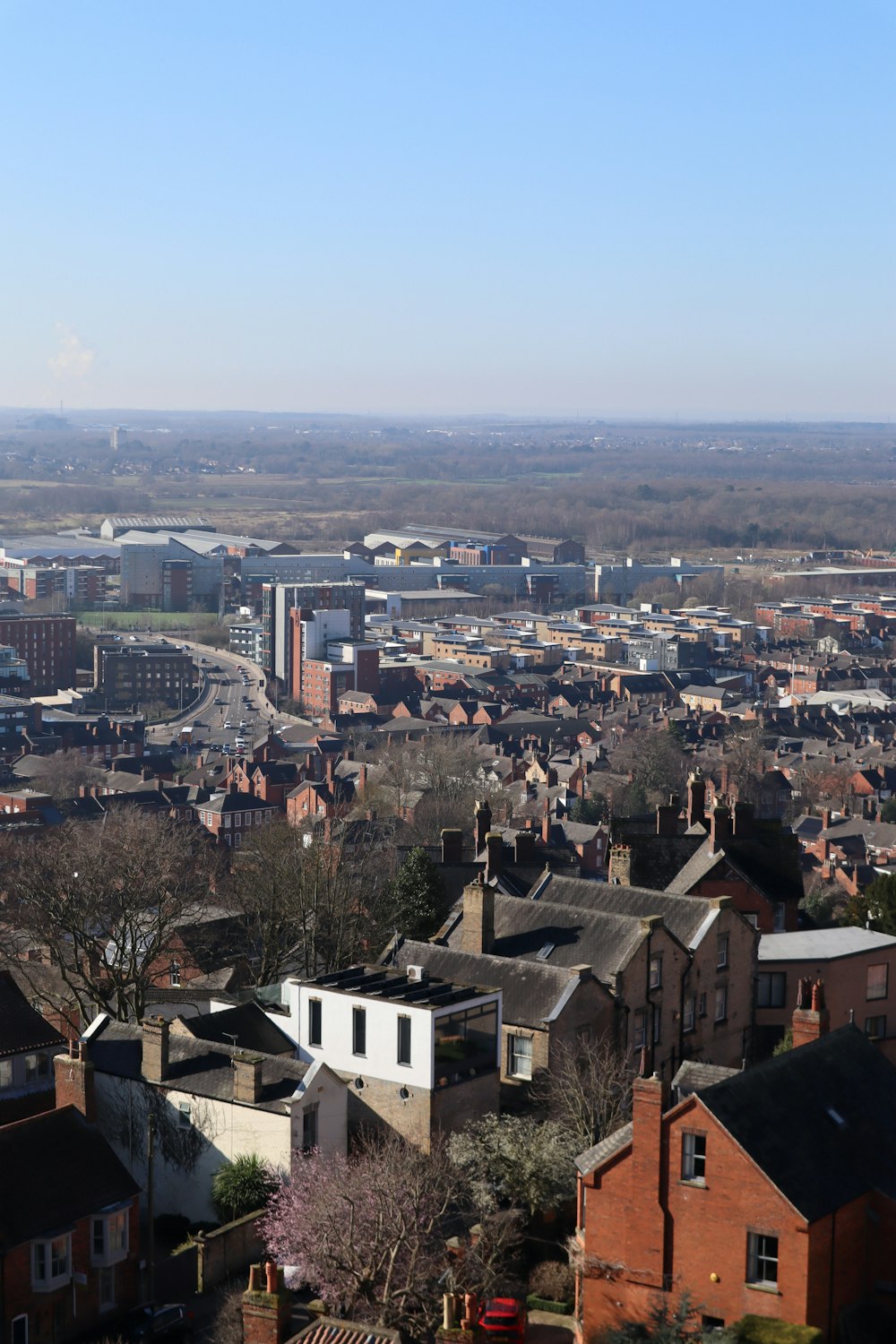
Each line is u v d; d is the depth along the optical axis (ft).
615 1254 242.17
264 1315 220.43
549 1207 306.55
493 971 358.02
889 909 455.63
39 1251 292.40
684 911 381.60
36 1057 377.50
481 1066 341.00
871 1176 240.53
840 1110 249.14
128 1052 352.90
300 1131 328.08
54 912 448.65
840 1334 231.50
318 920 471.62
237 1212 322.34
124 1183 307.58
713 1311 233.14
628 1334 230.27
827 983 390.21
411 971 350.02
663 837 448.24
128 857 508.94
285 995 363.15
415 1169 302.04
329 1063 344.90
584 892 395.14
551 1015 342.85
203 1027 355.36
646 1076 247.70
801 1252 226.99
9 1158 298.15
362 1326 213.87
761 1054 391.24
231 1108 331.98
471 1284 266.57
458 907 403.13
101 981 445.37
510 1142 310.45
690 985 371.35
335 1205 275.59
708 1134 233.96
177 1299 302.66
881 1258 237.45
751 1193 230.48
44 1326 292.20
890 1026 399.44
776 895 433.89
